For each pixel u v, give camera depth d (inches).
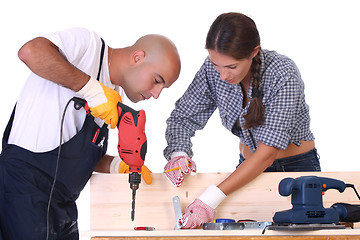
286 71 75.4
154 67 72.3
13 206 65.7
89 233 65.8
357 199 78.2
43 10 140.9
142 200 78.5
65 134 69.6
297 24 147.4
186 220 70.6
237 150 144.2
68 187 70.1
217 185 77.2
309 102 146.6
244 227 66.4
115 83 75.5
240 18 70.7
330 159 144.6
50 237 67.4
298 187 65.8
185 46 145.6
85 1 143.9
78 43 68.7
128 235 64.9
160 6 145.7
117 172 81.1
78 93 64.9
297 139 83.4
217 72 81.7
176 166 77.4
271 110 75.4
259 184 78.3
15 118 69.6
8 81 136.4
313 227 63.7
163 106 143.4
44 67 62.1
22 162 67.1
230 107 82.5
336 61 146.6
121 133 67.7
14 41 138.1
